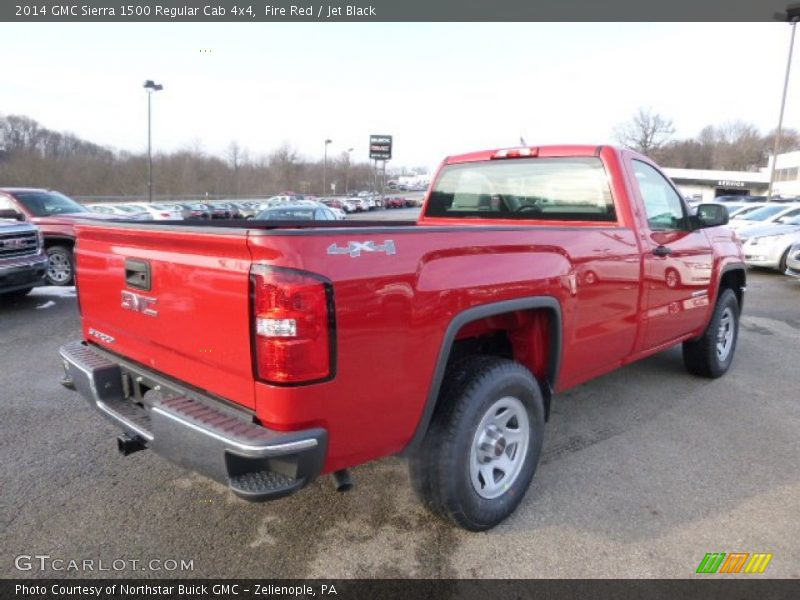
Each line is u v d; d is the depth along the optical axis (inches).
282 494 84.8
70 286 417.1
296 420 84.7
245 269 84.9
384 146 2358.5
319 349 84.0
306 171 4119.1
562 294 125.0
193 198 3122.5
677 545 112.5
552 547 111.5
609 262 139.6
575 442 159.6
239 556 108.0
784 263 516.1
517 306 113.5
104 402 116.0
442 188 199.8
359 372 89.6
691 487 135.0
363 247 89.2
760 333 296.5
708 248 189.2
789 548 112.0
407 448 102.9
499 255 111.3
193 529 116.2
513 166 177.8
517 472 120.4
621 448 155.9
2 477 136.0
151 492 130.0
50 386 199.8
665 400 193.0
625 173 154.8
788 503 128.3
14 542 111.0
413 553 109.4
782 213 598.5
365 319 89.0
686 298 179.0
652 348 170.2
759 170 3385.8
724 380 214.8
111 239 115.0
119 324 116.6
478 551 110.1
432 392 100.8
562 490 133.0
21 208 426.3
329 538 113.8
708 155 3627.0
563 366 132.1
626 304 148.6
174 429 91.2
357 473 140.4
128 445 105.7
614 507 126.0
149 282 104.7
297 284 81.5
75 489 130.8
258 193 3634.4
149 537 113.3
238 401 91.0
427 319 97.5
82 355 125.0
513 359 133.7
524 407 120.5
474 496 110.7
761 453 153.6
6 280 321.4
